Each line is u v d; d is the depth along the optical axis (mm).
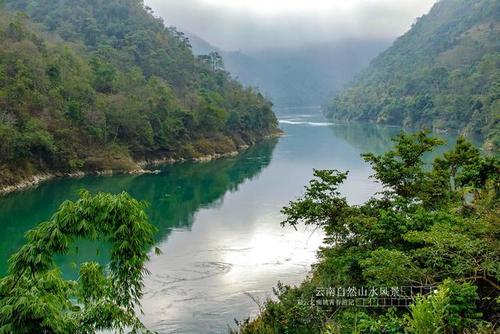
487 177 18141
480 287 11938
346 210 16516
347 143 95000
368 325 10203
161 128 72625
